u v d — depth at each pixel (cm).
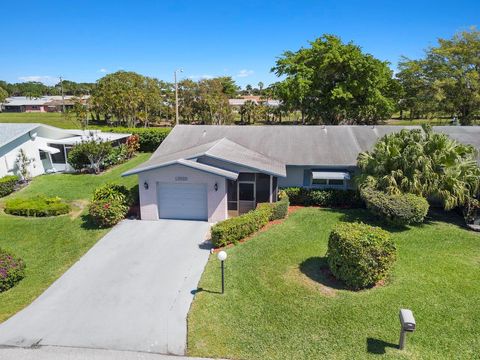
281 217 1803
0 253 1307
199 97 6375
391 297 1052
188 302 1090
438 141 1694
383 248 1073
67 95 13200
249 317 988
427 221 1759
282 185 2144
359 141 2238
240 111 6762
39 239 1617
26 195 2228
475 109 3947
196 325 969
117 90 5653
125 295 1144
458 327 916
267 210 1714
